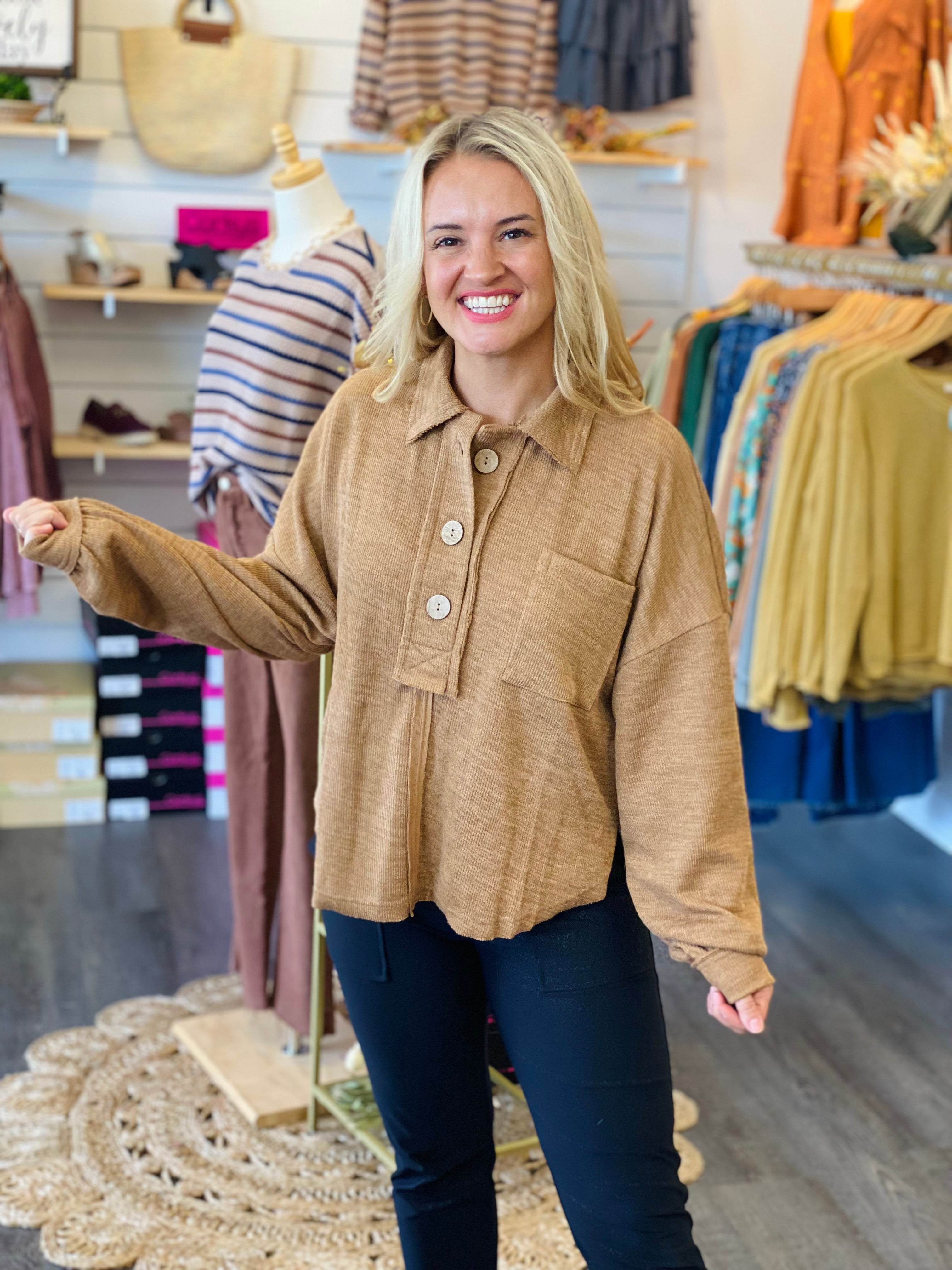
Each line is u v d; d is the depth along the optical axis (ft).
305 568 5.05
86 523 4.60
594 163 13.06
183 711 12.45
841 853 12.50
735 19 13.38
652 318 13.88
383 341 4.93
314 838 7.73
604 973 4.78
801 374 9.85
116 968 9.83
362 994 5.12
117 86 12.16
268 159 12.57
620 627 4.66
